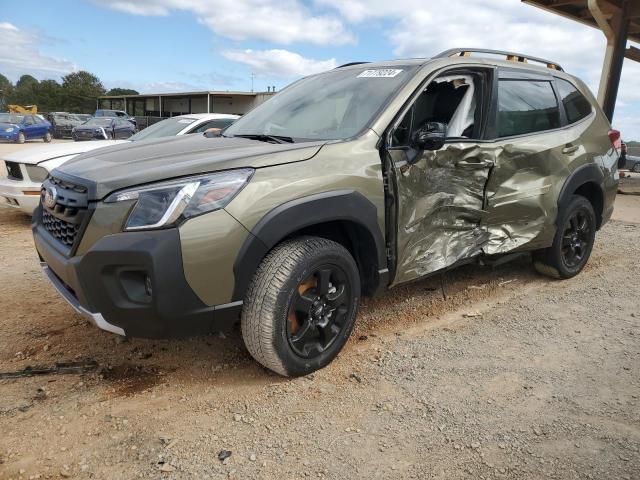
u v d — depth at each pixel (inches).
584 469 90.9
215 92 1341.0
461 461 93.4
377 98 137.7
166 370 124.0
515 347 136.9
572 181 175.5
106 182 103.0
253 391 115.1
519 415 106.7
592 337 143.4
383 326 149.4
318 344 121.7
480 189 147.9
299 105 154.3
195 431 101.4
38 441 97.7
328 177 116.2
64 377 119.9
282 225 107.9
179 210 99.0
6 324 147.9
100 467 91.4
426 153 132.7
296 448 97.0
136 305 99.8
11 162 267.9
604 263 215.3
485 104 152.9
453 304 166.4
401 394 114.3
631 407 109.3
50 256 113.7
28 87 3528.5
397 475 90.2
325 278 118.4
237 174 105.9
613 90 459.5
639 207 373.1
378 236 126.6
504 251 158.9
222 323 107.0
